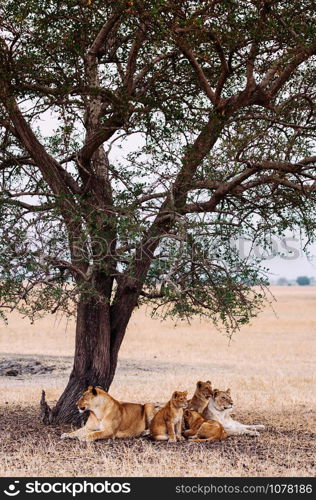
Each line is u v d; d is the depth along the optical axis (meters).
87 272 16.83
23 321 77.12
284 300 143.25
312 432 19.66
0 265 15.29
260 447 17.14
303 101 19.41
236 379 32.41
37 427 19.50
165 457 15.62
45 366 36.56
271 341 60.25
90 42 18.05
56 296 15.73
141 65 19.72
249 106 19.73
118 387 29.06
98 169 19.50
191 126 18.52
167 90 20.19
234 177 18.38
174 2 16.20
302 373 36.75
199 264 16.34
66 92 17.31
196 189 18.30
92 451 16.39
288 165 17.44
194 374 34.81
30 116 18.27
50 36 17.17
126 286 19.45
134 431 18.19
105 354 19.55
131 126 18.16
